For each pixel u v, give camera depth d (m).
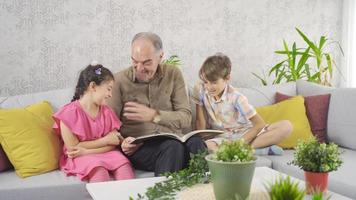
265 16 3.53
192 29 3.35
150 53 2.26
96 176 1.97
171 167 1.97
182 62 3.34
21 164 2.05
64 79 3.10
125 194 1.45
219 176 1.26
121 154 2.18
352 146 2.61
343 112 2.69
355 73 3.66
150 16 3.26
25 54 3.01
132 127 2.35
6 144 2.08
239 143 1.33
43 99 2.47
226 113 2.56
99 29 3.15
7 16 2.96
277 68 3.29
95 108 2.22
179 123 2.37
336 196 1.43
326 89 2.90
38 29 3.03
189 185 1.53
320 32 3.68
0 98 2.44
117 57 3.20
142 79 2.35
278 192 1.07
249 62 3.51
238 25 3.46
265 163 2.30
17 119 2.14
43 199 1.89
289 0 3.59
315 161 1.44
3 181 1.96
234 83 3.48
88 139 2.18
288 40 3.60
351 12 3.64
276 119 2.72
